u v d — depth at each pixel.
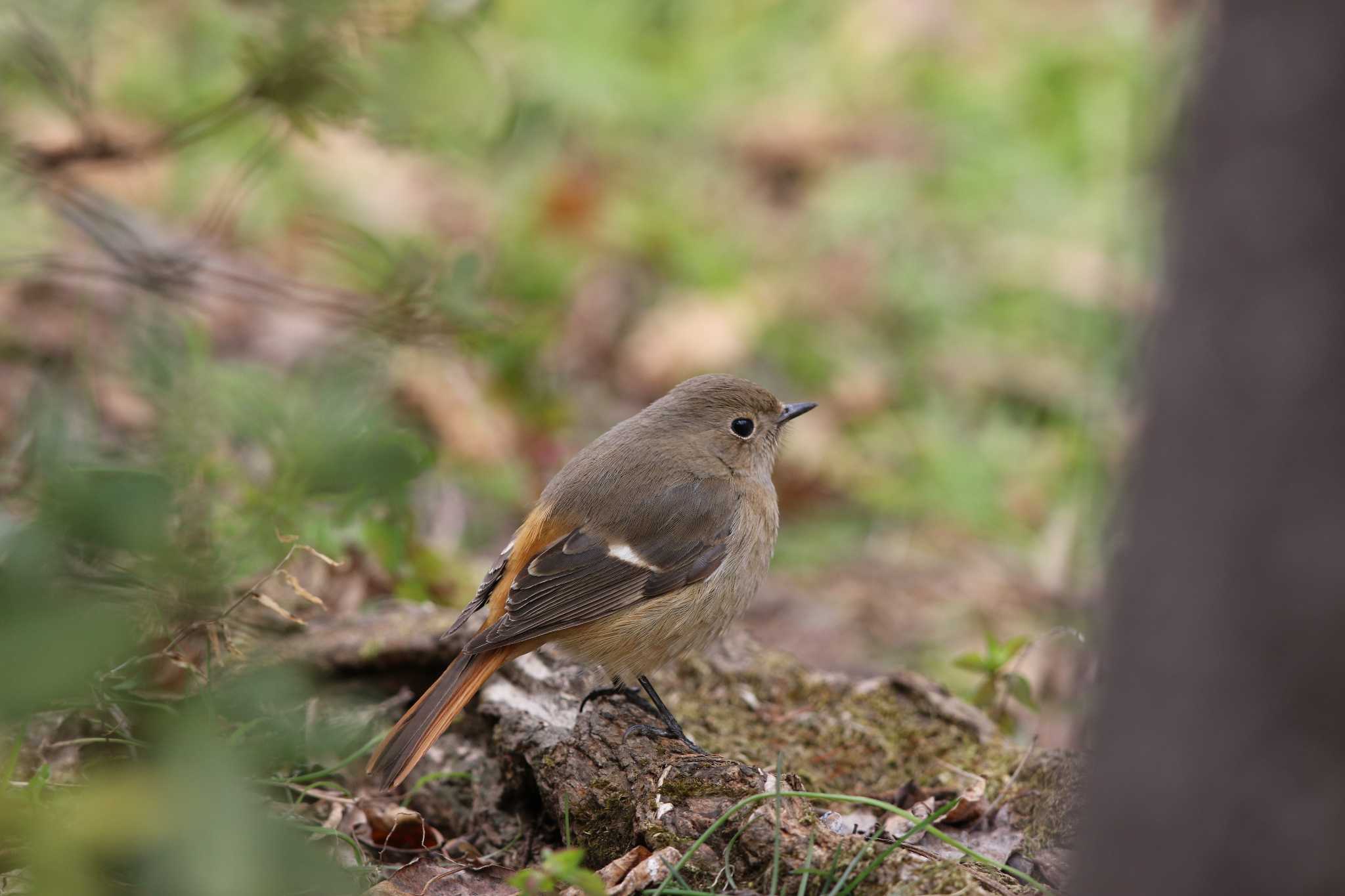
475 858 8.12
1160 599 4.77
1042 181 19.98
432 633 9.59
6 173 10.62
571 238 18.83
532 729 8.44
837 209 19.92
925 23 23.22
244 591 8.36
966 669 9.84
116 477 5.61
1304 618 4.45
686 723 9.38
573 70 21.19
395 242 16.59
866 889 6.95
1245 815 4.64
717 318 17.69
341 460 7.70
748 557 9.19
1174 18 18.55
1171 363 4.72
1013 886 7.05
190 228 16.17
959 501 15.62
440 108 8.79
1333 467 4.38
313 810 8.36
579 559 8.62
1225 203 4.51
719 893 6.86
